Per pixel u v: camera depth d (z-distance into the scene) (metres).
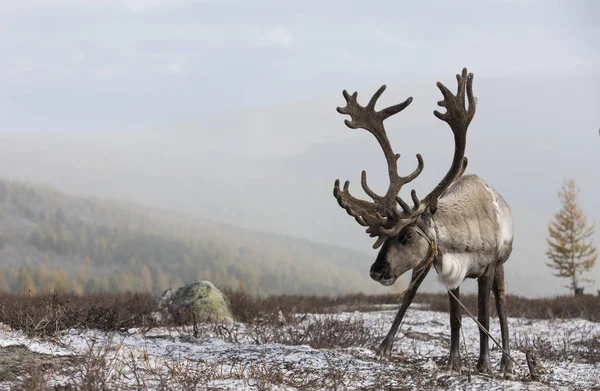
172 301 17.14
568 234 61.84
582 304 22.67
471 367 10.63
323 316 18.30
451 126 9.59
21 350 9.23
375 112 9.61
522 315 20.56
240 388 8.09
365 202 9.48
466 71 9.69
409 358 12.17
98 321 11.92
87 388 7.44
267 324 15.26
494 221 9.98
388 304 25.64
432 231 9.43
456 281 9.63
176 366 8.86
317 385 8.45
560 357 12.77
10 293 19.03
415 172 9.59
